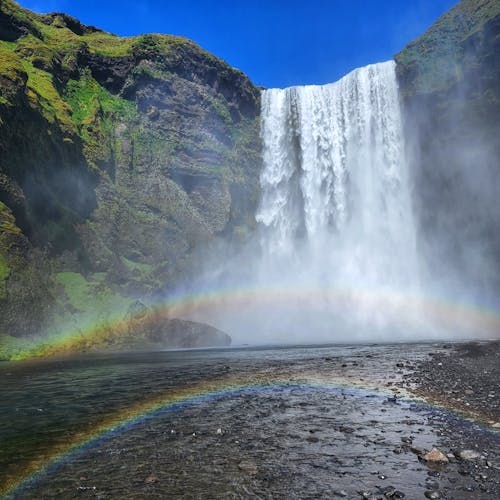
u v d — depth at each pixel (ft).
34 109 166.09
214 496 20.79
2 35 215.92
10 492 22.31
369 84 231.09
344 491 20.54
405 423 32.45
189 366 78.74
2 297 122.42
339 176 235.40
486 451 25.25
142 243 204.23
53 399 49.03
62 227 171.32
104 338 138.62
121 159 221.66
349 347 112.27
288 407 40.42
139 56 248.52
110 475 24.34
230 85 263.90
